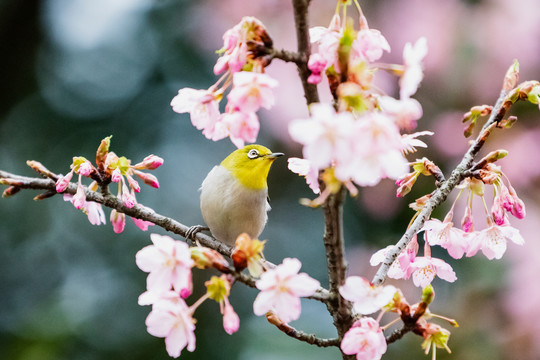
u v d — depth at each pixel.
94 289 12.45
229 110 4.39
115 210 6.54
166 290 4.32
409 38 10.21
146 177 6.32
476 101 10.36
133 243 12.83
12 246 12.76
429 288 4.91
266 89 4.19
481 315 10.26
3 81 13.46
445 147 10.48
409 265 5.26
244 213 8.42
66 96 13.45
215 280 4.38
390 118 3.83
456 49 10.12
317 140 3.67
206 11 11.81
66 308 11.72
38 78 13.59
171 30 13.14
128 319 12.16
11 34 13.59
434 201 5.39
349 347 4.39
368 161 3.72
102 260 12.77
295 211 13.40
